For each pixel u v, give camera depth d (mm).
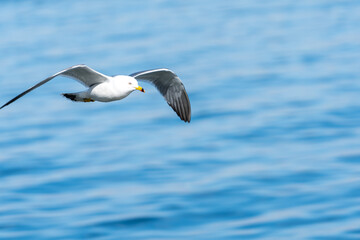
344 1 49656
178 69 29719
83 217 13156
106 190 14680
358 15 42531
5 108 24812
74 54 34438
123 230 12469
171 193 14266
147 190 14516
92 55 33812
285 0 51750
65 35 40750
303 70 28078
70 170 16312
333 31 37312
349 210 12766
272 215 12766
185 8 49688
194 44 35781
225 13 46562
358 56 30141
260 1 51844
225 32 39125
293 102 22578
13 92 26797
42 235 12375
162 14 47344
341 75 26453
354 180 14297
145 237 12109
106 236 12273
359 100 22016
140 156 17312
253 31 39031
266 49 33500
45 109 24500
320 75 26812
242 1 52031
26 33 42312
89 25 43906
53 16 48469
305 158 16219
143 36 38875
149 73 10766
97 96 10016
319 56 30828
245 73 28203
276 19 43000
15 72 30859
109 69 29969
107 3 53688
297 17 43344
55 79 29812
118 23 44250
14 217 13258
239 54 32594
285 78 26812
